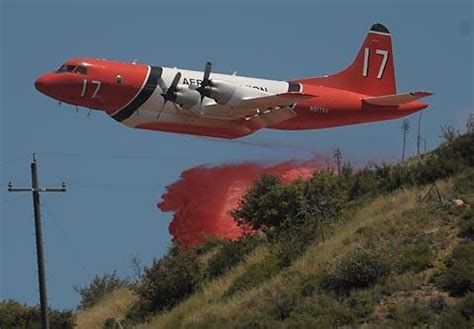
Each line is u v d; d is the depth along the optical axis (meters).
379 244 153.38
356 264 144.25
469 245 142.12
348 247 156.75
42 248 140.75
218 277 178.00
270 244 178.38
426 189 172.50
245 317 144.00
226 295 165.12
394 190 181.88
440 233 150.38
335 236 166.12
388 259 145.00
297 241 170.88
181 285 179.62
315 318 135.88
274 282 155.38
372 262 143.88
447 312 128.75
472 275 133.50
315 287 146.62
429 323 127.81
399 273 142.88
